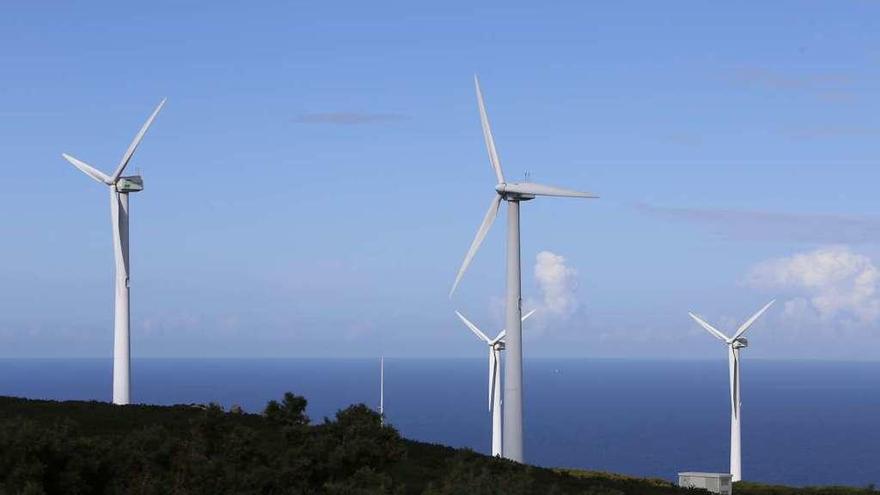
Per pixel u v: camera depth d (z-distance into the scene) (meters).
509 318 77.44
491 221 78.50
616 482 66.50
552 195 76.81
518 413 76.62
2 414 59.28
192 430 52.97
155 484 41.53
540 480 60.44
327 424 57.78
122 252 82.31
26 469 39.31
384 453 53.69
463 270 79.12
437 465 59.38
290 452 49.47
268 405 64.56
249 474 44.19
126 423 59.62
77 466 41.16
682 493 65.75
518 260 77.81
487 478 43.81
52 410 62.34
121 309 82.19
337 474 49.41
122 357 81.75
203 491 42.34
